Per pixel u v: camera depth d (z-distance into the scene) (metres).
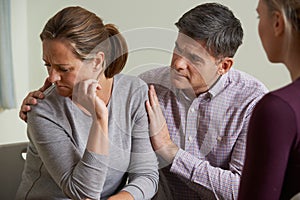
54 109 1.38
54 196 1.44
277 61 0.98
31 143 1.46
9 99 3.17
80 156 1.40
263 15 0.97
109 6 2.82
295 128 0.89
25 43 3.18
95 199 1.37
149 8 2.74
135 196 1.43
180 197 1.63
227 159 1.62
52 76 1.31
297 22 0.90
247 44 2.55
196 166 1.54
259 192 0.91
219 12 1.50
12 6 3.08
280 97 0.89
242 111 1.58
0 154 1.67
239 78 1.65
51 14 3.08
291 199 0.92
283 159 0.90
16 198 1.52
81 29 1.28
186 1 2.66
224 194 1.54
